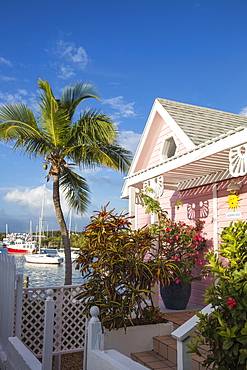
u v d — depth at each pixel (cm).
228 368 276
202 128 844
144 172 765
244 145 487
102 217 552
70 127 1182
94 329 306
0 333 626
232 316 264
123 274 507
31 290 677
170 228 748
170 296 720
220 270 304
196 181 825
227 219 741
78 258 545
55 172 1192
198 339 288
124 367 257
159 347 502
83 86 1190
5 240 8275
